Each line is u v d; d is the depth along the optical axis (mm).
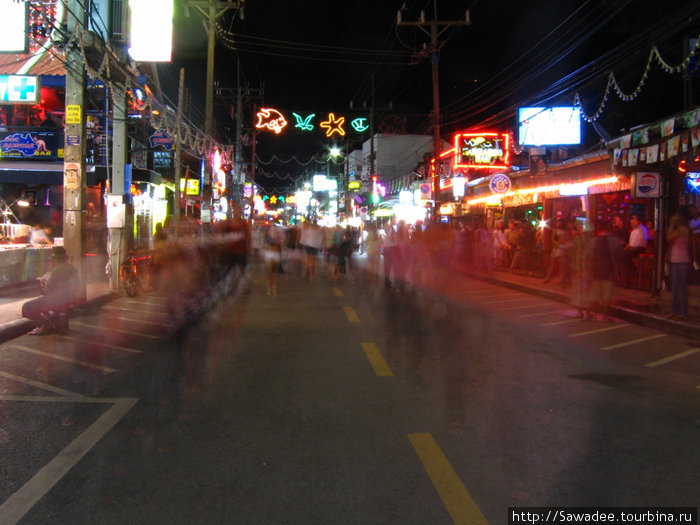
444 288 15453
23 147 18922
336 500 3434
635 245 13875
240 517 3229
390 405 5316
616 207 16375
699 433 4676
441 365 6922
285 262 24109
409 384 6047
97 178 19438
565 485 3672
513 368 6852
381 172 54594
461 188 27594
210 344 8031
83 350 7625
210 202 26500
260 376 6316
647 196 11828
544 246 18031
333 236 18188
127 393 5672
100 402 5379
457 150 25219
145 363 6906
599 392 5867
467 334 9023
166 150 23125
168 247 15492
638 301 11812
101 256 16844
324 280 17891
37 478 3725
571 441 4453
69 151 11008
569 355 7645
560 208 19094
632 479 3777
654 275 12172
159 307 11625
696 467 3984
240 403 5352
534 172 19422
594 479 3766
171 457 4070
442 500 3443
